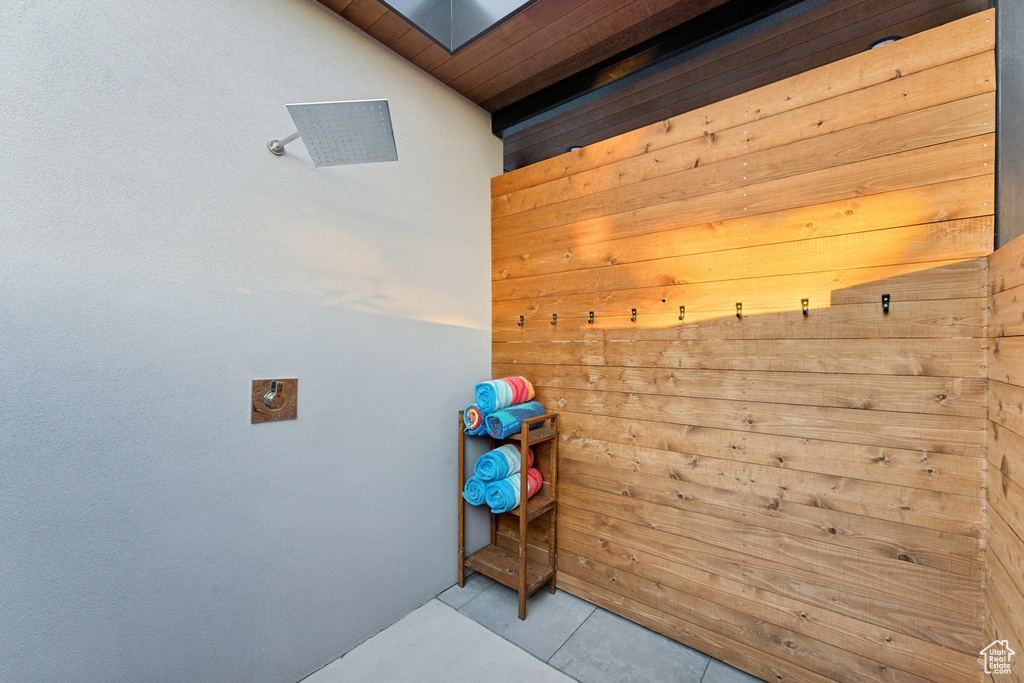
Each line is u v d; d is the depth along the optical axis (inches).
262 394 53.6
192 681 47.8
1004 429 39.8
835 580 52.6
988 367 44.1
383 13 61.4
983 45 44.9
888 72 50.0
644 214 69.1
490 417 72.9
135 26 44.1
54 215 39.4
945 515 46.6
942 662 46.4
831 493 53.1
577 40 66.6
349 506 63.1
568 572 77.3
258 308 53.4
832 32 59.8
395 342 70.0
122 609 43.3
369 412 65.9
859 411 51.5
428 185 76.0
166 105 46.1
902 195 49.1
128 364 43.6
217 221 49.9
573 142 93.7
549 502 77.2
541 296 82.0
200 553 48.4
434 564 76.3
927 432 47.6
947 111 46.8
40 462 38.8
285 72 56.4
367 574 65.3
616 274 72.2
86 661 41.3
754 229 59.0
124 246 43.3
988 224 44.6
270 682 54.2
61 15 39.8
